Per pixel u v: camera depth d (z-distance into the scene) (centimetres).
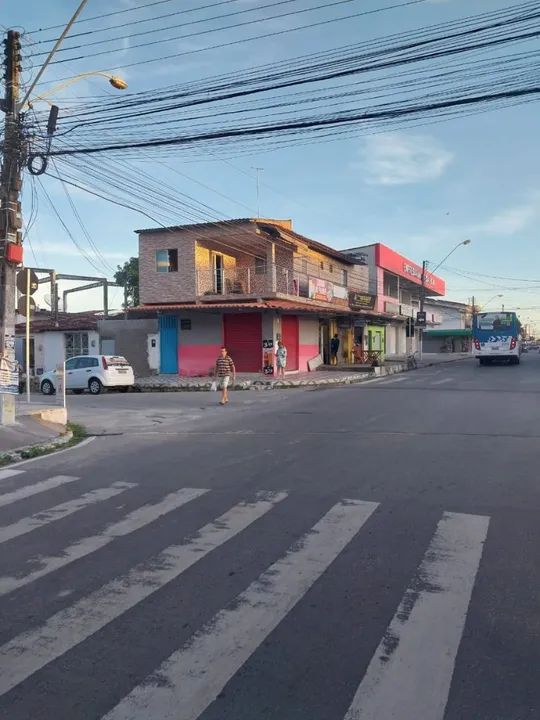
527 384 2369
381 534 597
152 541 592
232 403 1911
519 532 598
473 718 314
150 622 423
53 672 362
